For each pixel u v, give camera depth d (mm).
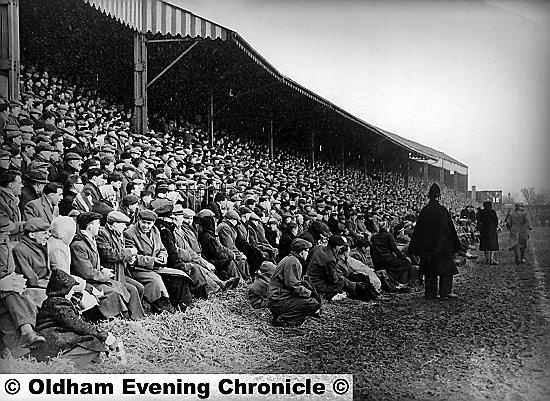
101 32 7930
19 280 5426
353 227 7984
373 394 5996
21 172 6090
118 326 5992
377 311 6941
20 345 5457
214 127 8594
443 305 7141
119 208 6629
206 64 8203
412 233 7602
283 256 7930
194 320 6473
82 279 5699
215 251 7406
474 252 7379
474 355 6301
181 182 7750
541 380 6070
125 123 8219
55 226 5602
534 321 6781
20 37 7246
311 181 8258
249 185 8305
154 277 6414
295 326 6648
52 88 7559
